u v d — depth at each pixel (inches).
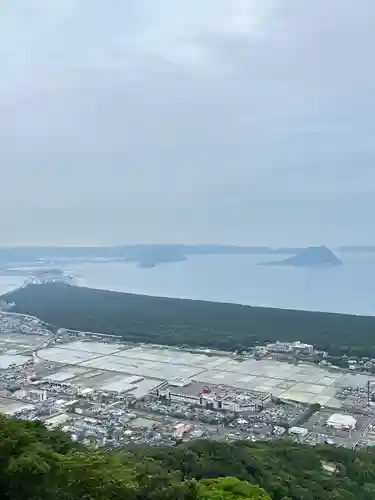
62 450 1807.3
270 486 2456.9
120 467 1608.0
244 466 2632.9
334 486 2667.3
